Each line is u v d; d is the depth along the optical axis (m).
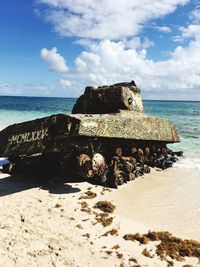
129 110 6.69
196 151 8.74
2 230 3.32
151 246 3.23
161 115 24.97
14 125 5.35
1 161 6.85
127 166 5.48
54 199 4.38
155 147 6.79
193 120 19.30
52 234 3.33
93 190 4.87
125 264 2.89
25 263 2.79
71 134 4.64
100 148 5.29
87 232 3.45
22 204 4.12
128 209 4.24
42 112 24.81
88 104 7.15
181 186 5.37
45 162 5.49
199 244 3.28
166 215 4.08
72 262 2.86
